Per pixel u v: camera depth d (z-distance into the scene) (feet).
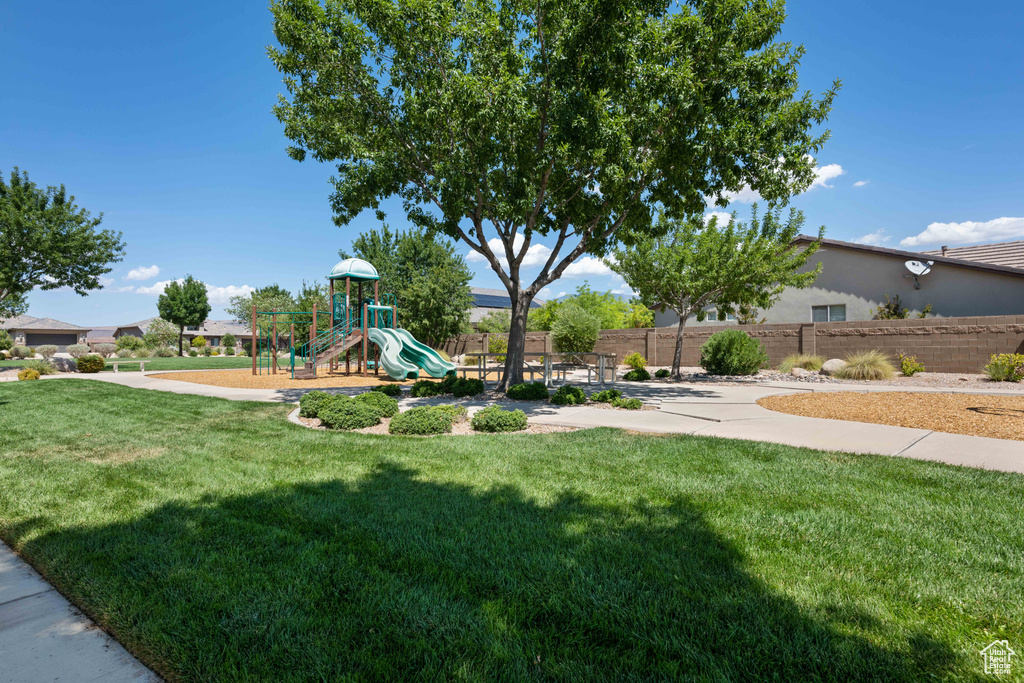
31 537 11.19
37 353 124.36
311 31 31.78
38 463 17.72
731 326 65.36
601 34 28.19
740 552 10.20
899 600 8.48
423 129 32.81
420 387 39.29
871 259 63.72
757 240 47.44
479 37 30.89
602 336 78.07
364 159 35.70
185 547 10.61
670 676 6.65
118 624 7.90
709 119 31.07
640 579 9.14
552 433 22.97
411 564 9.84
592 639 7.50
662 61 31.42
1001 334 46.98
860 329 55.31
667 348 71.00
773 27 31.65
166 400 35.65
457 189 31.04
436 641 7.44
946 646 7.22
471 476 15.75
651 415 28.12
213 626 7.82
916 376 48.26
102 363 73.05
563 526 11.61
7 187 66.80
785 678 6.61
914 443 20.18
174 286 157.38
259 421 26.58
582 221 37.11
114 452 19.36
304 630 7.72
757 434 22.27
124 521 12.13
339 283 105.50
